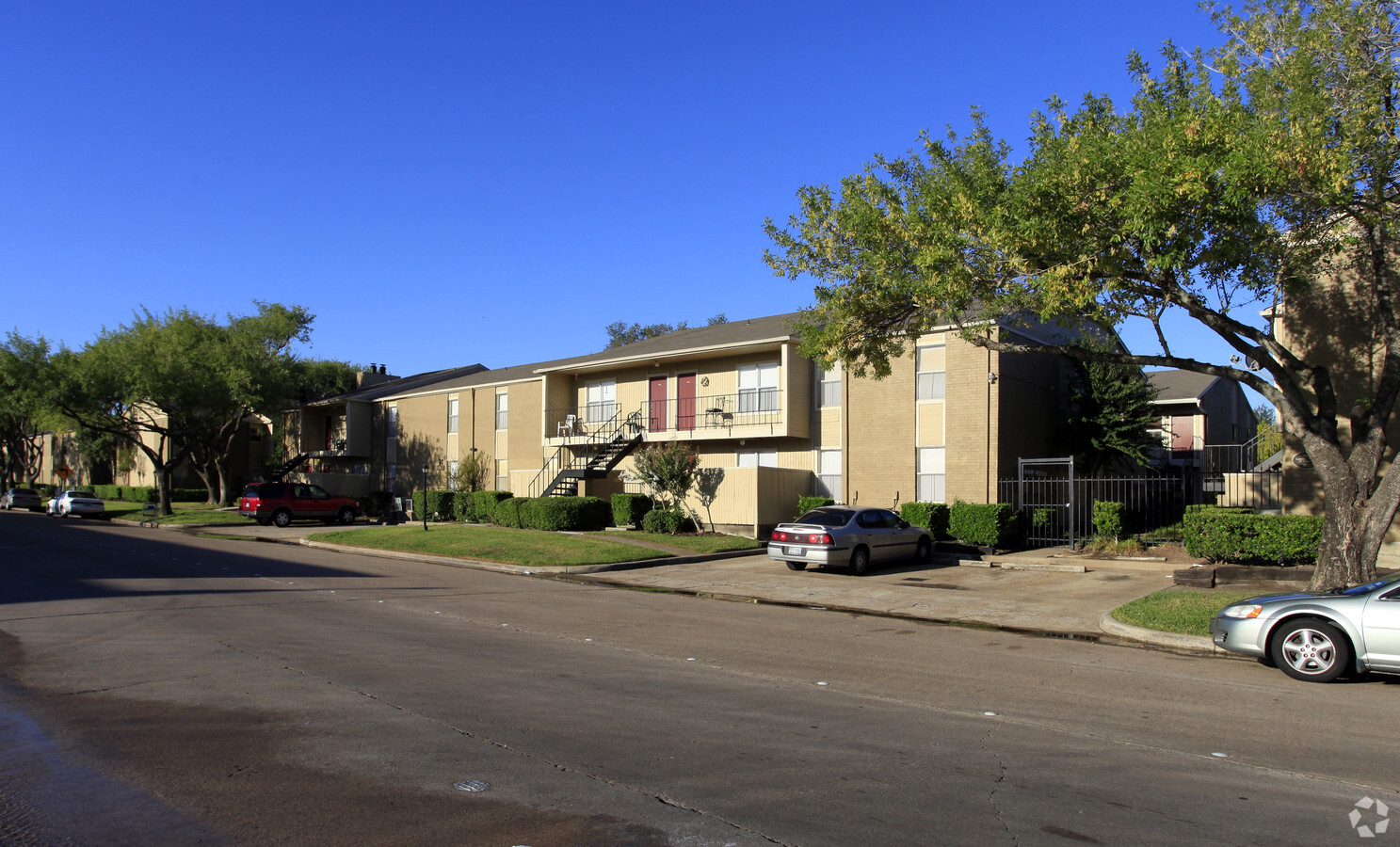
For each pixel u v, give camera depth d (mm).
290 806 5145
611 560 21125
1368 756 6504
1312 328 17109
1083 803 5383
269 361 44000
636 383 32625
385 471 45656
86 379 39469
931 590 16969
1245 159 11023
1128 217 11805
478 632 11664
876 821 5023
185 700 7660
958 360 24375
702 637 11711
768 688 8586
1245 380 13195
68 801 5211
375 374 56688
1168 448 32531
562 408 34938
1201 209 11453
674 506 28156
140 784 5512
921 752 6445
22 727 6801
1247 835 4895
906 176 15906
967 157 14773
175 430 43125
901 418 25422
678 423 30875
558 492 31828
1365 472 12414
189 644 10344
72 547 24312
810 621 13609
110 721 6969
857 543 19516
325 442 50094
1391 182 12039
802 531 19453
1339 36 12242
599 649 10570
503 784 5555
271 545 27781
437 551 24031
